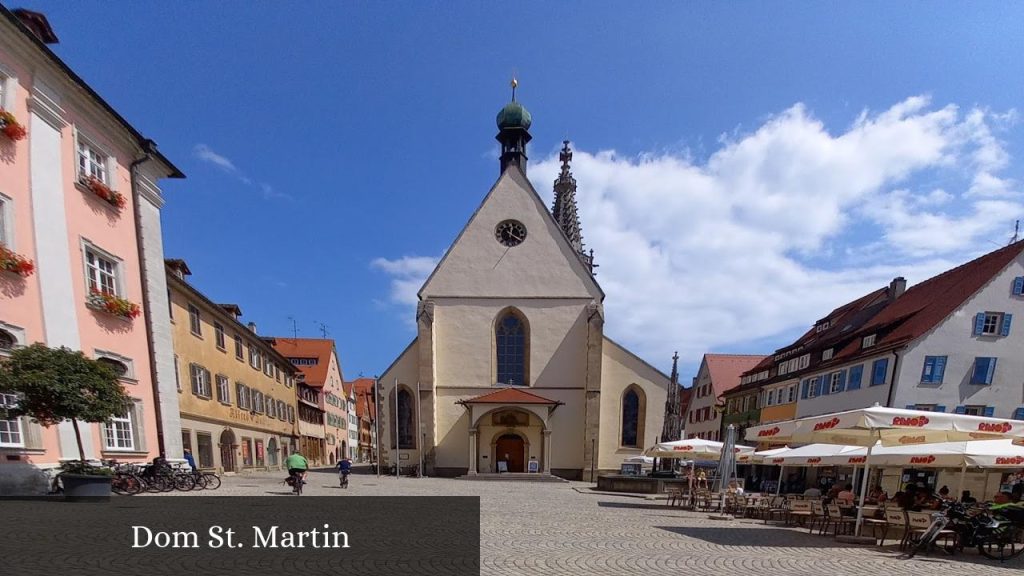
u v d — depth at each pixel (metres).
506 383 38.34
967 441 13.03
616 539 10.93
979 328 28.84
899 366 29.09
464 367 38.09
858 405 32.09
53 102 16.44
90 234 17.88
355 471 43.03
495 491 23.84
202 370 30.23
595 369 36.91
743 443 48.38
